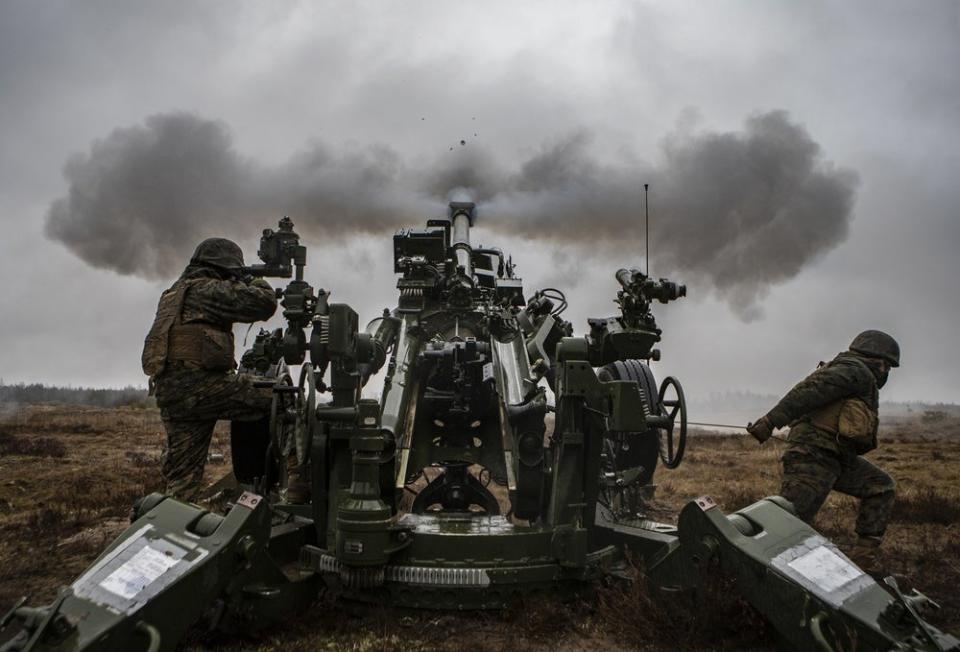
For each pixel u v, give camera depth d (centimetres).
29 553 611
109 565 324
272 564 400
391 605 430
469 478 612
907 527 739
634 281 552
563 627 415
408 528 439
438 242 722
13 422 2308
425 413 617
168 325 480
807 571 347
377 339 645
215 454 1416
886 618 315
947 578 545
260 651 386
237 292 493
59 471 1145
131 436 1905
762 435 527
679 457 561
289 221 567
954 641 306
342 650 387
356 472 428
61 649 283
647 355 556
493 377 584
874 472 544
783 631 346
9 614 292
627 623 402
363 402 427
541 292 707
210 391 482
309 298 540
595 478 487
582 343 483
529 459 526
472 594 427
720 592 379
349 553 414
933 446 2020
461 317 680
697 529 396
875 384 539
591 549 509
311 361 502
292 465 555
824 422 523
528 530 456
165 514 360
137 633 306
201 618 389
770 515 390
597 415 479
